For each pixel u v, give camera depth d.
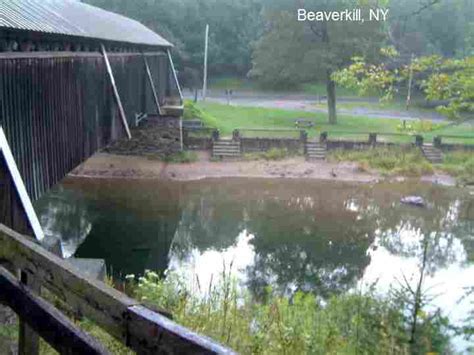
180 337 1.43
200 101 36.53
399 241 14.11
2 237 2.46
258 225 15.38
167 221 15.36
